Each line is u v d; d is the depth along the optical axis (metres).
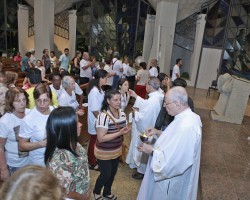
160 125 2.68
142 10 13.02
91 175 3.50
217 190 3.06
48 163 1.47
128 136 5.03
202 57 12.01
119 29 13.88
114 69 7.30
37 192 0.81
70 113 1.48
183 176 2.08
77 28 14.76
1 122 2.11
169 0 10.02
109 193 2.86
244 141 4.89
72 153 1.48
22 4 13.69
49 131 1.47
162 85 3.87
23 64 8.20
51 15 11.55
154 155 2.03
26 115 2.15
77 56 8.12
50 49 11.73
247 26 11.15
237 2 11.12
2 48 14.77
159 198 2.14
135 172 3.67
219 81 6.41
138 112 3.19
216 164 3.79
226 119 6.16
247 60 11.38
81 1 14.17
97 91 3.33
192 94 10.15
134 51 13.64
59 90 3.43
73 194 1.48
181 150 1.93
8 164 2.23
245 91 6.01
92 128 3.45
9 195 0.80
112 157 2.59
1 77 3.13
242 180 3.35
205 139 4.86
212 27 11.65
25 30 13.79
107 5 13.85
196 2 11.12
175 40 12.50
